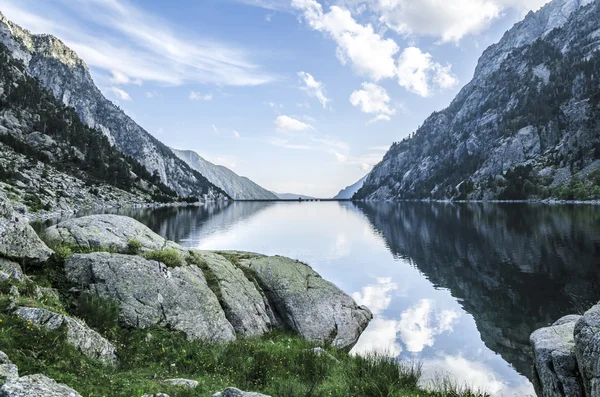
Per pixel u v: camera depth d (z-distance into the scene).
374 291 29.50
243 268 24.86
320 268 38.34
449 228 70.19
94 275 14.88
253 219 107.38
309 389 10.83
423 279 32.69
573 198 144.00
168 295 15.95
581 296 24.72
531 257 37.91
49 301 11.96
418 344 19.08
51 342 8.93
